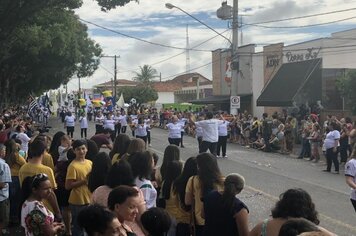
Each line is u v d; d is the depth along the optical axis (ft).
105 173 21.13
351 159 25.04
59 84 186.09
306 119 83.05
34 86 177.88
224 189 16.49
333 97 102.01
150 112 139.95
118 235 11.71
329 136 55.62
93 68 178.19
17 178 28.17
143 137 76.59
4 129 48.19
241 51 134.62
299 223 10.44
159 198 21.31
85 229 11.71
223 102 138.92
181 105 230.27
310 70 101.30
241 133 88.99
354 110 87.51
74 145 23.34
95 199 17.87
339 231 29.78
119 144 25.80
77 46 119.85
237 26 91.76
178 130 66.74
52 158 27.76
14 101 183.42
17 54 103.19
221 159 65.67
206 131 58.90
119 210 14.07
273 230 13.55
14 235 26.43
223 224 15.97
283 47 116.57
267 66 123.03
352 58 100.99
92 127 138.62
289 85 104.06
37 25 84.53
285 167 59.31
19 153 30.04
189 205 19.43
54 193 24.17
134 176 19.31
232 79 92.38
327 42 104.01
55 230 17.15
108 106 167.53
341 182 48.44
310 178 50.78
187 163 19.95
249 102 130.93
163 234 13.84
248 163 62.13
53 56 111.24
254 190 42.91
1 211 24.44
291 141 75.51
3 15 63.26
